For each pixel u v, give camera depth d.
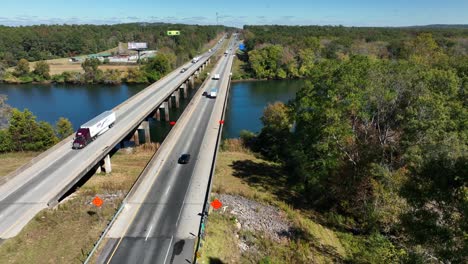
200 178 45.72
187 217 36.16
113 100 123.81
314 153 47.44
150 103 86.38
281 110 72.06
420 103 40.09
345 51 177.75
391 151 41.81
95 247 30.17
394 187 34.84
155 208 37.91
